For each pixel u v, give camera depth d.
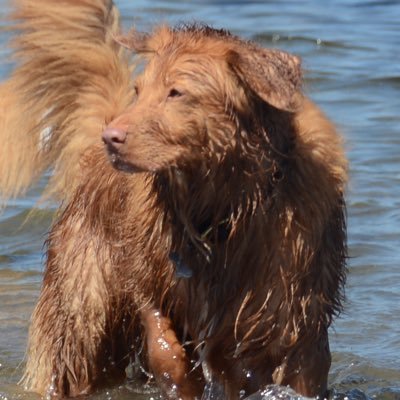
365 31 28.97
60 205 12.56
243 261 10.22
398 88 23.41
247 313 10.38
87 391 11.83
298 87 9.59
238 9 31.12
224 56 9.60
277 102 9.26
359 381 12.12
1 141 12.99
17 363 12.57
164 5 30.73
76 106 12.38
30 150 12.86
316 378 10.68
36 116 12.72
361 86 23.50
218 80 9.53
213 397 10.92
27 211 16.91
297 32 28.34
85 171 11.70
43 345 11.96
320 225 10.16
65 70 12.40
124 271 10.89
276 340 10.45
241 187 9.88
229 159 9.70
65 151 12.39
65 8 12.52
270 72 9.35
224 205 9.96
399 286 14.35
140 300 10.79
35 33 12.59
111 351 11.77
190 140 9.53
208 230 10.12
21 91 12.77
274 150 9.85
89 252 11.48
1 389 11.97
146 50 10.15
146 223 10.40
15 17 12.75
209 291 10.44
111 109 12.02
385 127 20.70
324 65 25.22
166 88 9.53
